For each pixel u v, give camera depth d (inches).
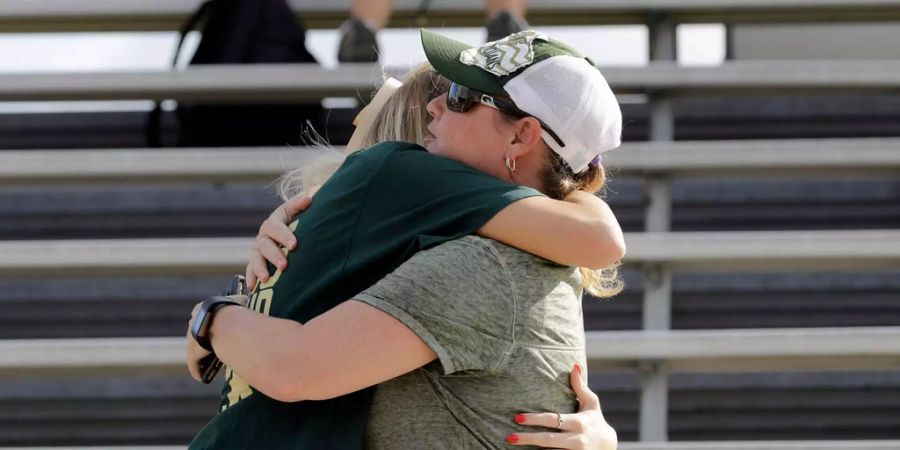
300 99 625.6
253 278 267.4
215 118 624.4
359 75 605.6
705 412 554.3
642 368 516.4
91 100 645.3
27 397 557.6
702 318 573.9
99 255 541.3
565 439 247.8
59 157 581.6
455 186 254.7
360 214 255.8
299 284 254.7
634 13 690.2
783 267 543.8
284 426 248.8
